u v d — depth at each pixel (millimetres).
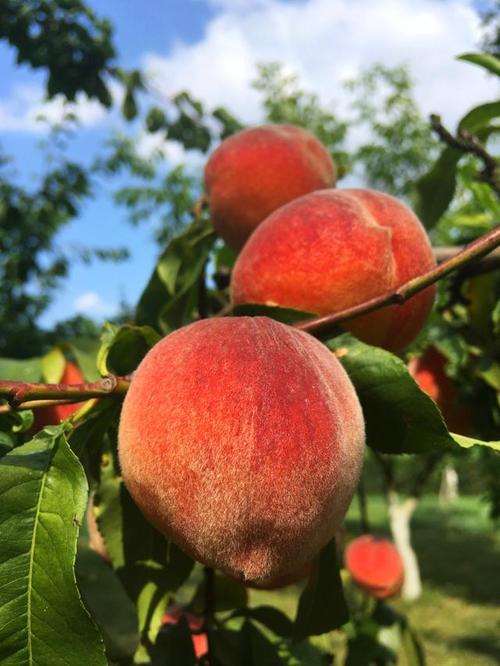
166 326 257
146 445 140
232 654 217
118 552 189
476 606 1244
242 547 136
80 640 128
